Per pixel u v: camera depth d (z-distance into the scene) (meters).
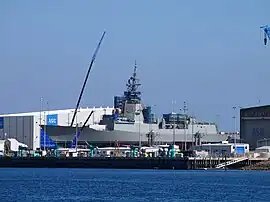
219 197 187.62
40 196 188.38
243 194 196.50
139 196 189.12
